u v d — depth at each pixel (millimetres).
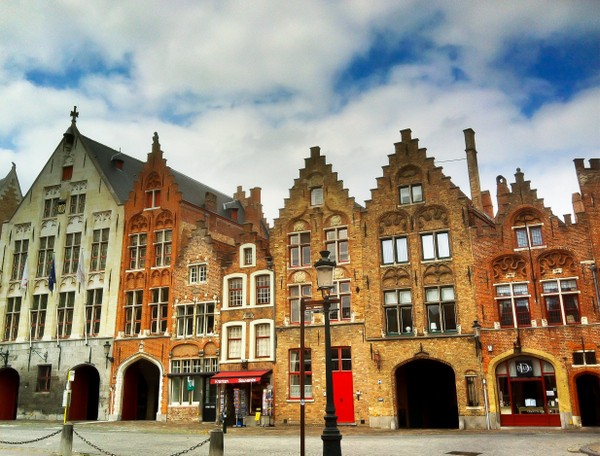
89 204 38375
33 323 38094
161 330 33969
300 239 31547
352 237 30172
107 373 34375
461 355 26172
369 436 22609
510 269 26219
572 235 25219
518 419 24766
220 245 34906
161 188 36438
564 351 24328
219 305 32312
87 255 37375
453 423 30828
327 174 31688
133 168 43125
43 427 28297
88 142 40750
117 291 35594
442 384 31609
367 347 28203
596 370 23578
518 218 26578
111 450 18844
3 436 23484
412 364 30016
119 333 34812
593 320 24062
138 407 35719
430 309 27656
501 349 25453
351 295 29375
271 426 28547
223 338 31609
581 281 24625
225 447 19172
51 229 39438
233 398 30500
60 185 39969
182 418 31656
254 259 32156
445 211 28297
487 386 25328
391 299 28562
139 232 36344
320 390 28656
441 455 16188
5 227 41000
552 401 24391
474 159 33000
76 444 20562
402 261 28797
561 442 18047
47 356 36562
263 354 30641
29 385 36625
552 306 25141
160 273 34906
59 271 38125
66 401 25406
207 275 33219
